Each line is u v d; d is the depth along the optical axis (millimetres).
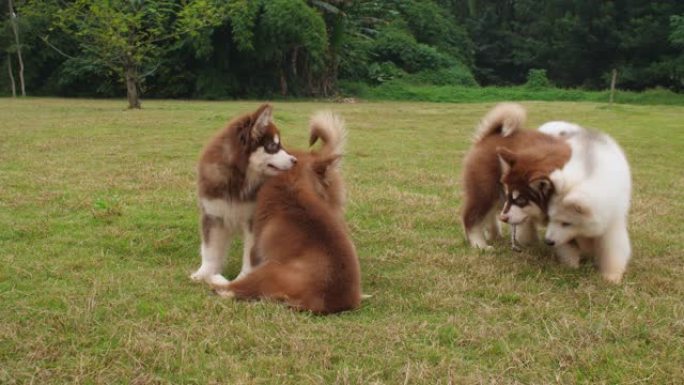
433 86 37469
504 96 34469
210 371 3451
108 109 21062
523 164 5238
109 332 3898
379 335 3883
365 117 19016
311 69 33062
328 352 3623
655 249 6039
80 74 32250
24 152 10734
